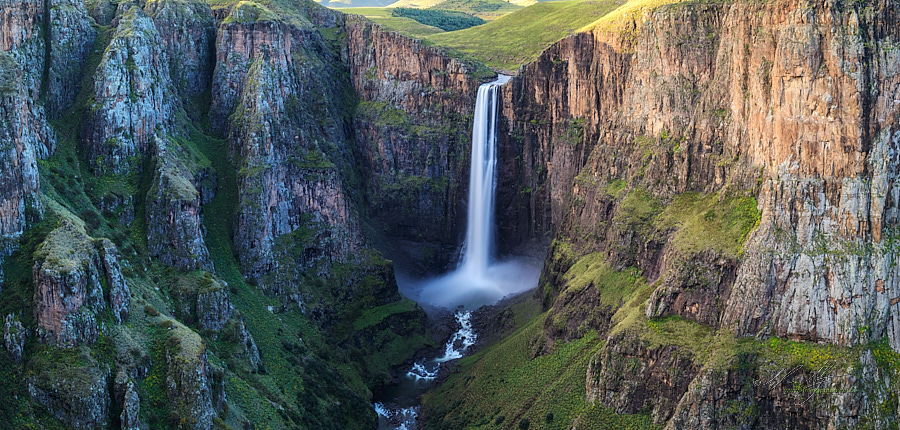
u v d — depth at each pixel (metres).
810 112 129.00
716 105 153.50
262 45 199.38
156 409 119.00
